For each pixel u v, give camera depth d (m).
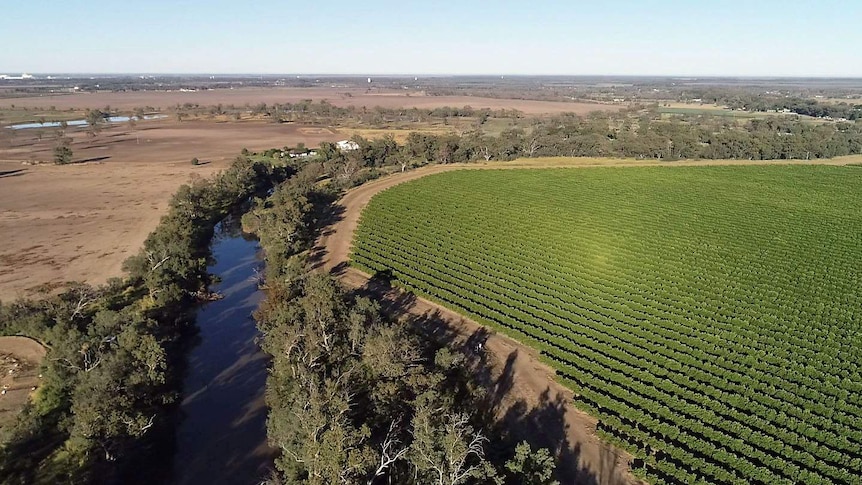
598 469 45.97
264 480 44.75
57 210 121.56
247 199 142.75
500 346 66.44
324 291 62.19
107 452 45.66
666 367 60.81
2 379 54.84
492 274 87.44
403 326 60.47
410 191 138.75
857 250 99.56
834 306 76.19
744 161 190.38
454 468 38.34
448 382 57.31
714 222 116.44
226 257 102.69
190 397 58.00
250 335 72.06
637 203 131.00
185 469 47.34
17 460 43.91
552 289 81.88
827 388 56.03
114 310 71.56
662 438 49.44
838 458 45.97
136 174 163.38
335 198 134.25
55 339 56.41
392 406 49.62
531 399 55.94
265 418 54.59
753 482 44.22
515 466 40.81
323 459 37.59
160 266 78.38
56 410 50.28
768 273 88.44
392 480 42.69
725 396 54.66
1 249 96.19
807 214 123.44
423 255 95.25
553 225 112.50
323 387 48.53
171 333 69.81
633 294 80.00
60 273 85.94
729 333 67.56
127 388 48.09
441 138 196.00
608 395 55.78
